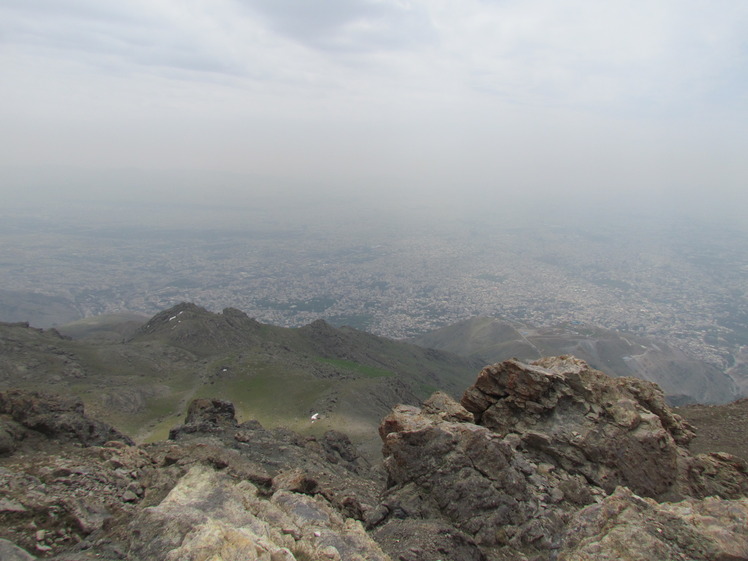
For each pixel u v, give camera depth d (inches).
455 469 846.5
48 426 1086.4
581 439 991.0
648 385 1275.8
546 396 1090.7
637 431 1011.3
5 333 3735.2
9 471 804.0
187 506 644.1
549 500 834.2
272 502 759.1
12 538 612.7
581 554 637.3
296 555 582.9
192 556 502.3
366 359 5634.8
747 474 1006.4
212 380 3629.4
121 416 2881.4
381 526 773.9
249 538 539.8
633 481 936.3
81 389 3120.1
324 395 3272.6
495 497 797.2
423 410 1079.6
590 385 1106.1
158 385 3464.6
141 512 622.5
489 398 1135.6
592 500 861.2
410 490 841.5
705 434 1348.4
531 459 976.9
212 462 967.0
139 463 943.7
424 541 693.3
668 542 635.5
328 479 1167.0
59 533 644.1
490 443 882.8
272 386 3513.8
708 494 950.4
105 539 578.6
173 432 1512.1
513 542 727.1
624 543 635.5
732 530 656.4
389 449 916.6
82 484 787.4
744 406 1508.4
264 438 1485.0
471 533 743.7
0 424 1023.0
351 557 605.9
